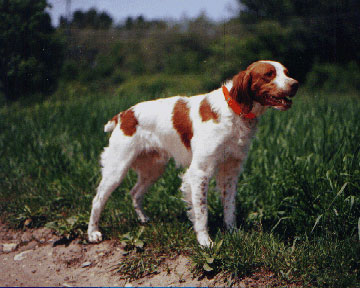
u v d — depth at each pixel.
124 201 4.01
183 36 10.76
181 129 3.24
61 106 7.11
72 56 8.80
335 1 10.79
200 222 3.13
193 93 8.04
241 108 2.98
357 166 3.22
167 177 4.23
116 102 6.81
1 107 7.78
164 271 2.91
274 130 4.95
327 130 4.38
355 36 10.62
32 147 5.10
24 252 3.37
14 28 7.90
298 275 2.63
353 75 10.43
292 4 10.81
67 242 3.48
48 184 4.41
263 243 2.93
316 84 10.36
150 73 10.45
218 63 9.15
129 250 3.22
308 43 10.66
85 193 4.23
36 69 8.27
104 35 9.55
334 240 2.88
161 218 3.72
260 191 3.82
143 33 11.07
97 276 2.91
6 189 4.44
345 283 2.45
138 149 3.45
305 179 3.28
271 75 2.91
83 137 5.40
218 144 3.03
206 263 2.77
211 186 4.04
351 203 2.83
